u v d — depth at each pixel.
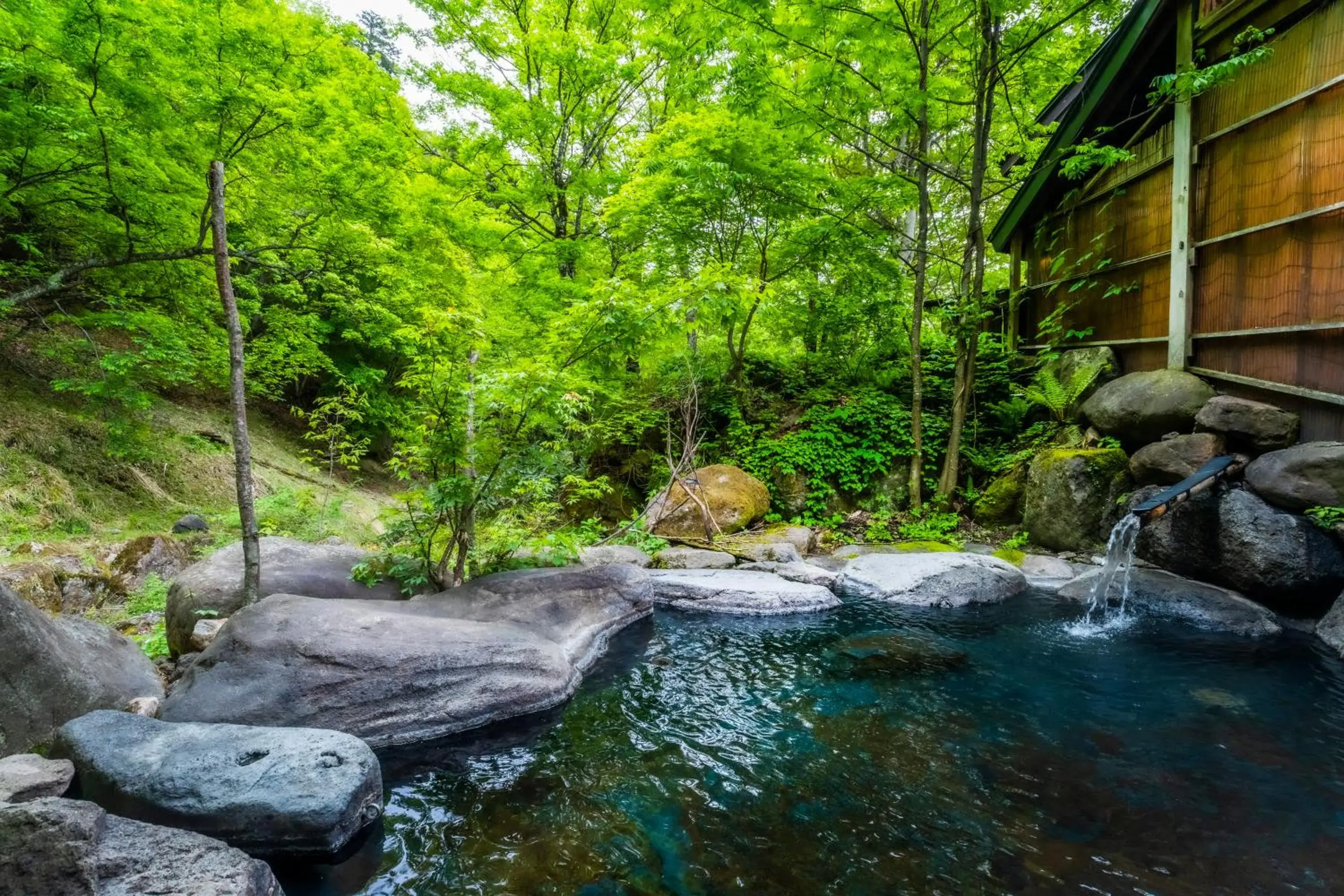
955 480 8.77
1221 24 6.38
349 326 11.69
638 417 10.33
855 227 9.25
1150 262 7.56
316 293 11.14
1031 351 9.98
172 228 7.15
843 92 8.30
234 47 6.14
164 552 6.62
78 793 2.65
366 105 8.20
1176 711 3.84
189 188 6.83
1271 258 5.98
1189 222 6.81
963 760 3.31
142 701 3.49
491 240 9.38
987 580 6.31
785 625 5.68
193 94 5.95
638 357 8.82
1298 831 2.66
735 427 10.36
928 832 2.69
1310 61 5.55
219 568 4.98
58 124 5.50
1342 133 5.31
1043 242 9.78
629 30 10.71
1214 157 6.59
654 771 3.24
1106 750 3.39
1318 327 5.46
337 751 2.85
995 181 9.71
